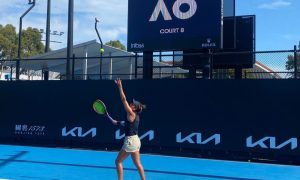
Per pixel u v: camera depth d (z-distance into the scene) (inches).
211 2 594.6
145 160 539.2
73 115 657.6
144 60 639.1
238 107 557.6
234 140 557.0
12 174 431.8
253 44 666.8
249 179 428.5
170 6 617.9
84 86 652.7
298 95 529.3
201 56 625.9
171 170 470.3
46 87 681.0
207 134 571.8
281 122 534.9
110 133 629.9
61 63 994.1
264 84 546.3
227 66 683.4
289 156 528.4
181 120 587.2
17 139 695.7
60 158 546.0
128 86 619.8
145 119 606.5
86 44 908.6
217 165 509.0
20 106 696.4
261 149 543.2
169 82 597.3
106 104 633.0
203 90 577.9
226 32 675.4
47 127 674.8
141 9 636.1
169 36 617.6
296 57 552.4
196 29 601.6
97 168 474.0
